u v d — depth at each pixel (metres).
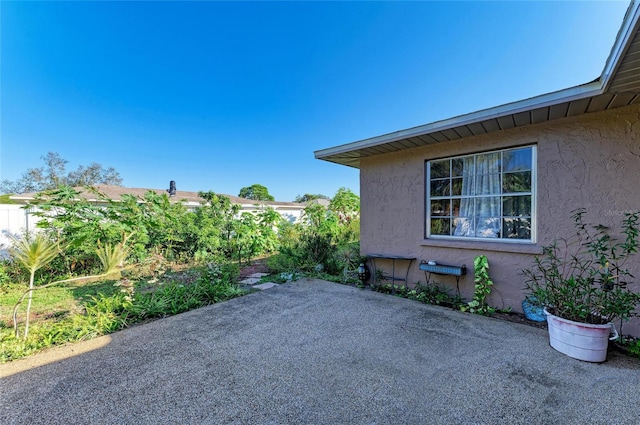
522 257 3.92
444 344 3.08
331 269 6.82
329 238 7.51
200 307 4.41
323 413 2.02
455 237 4.68
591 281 2.91
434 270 4.45
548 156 3.75
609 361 2.69
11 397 2.22
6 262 6.41
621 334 3.23
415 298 4.77
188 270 6.05
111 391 2.29
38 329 3.37
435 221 4.92
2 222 7.65
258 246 9.16
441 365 2.65
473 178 4.48
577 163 3.55
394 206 5.33
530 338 3.21
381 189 5.51
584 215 3.51
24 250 3.23
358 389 2.30
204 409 2.07
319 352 2.93
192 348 3.04
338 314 4.05
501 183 4.20
